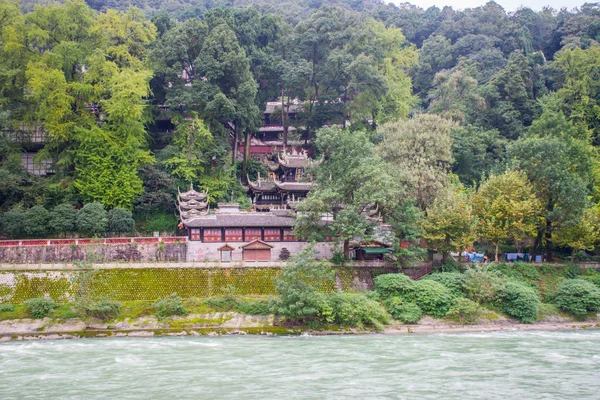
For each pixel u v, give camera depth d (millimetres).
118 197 102062
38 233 95438
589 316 87125
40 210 95750
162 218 109000
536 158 102688
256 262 89125
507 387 51875
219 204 102062
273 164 127812
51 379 53812
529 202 95125
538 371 57188
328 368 57844
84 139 101750
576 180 100188
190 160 111750
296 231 93312
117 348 67188
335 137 99000
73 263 81000
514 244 110062
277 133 146625
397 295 84688
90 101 107750
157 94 125062
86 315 76750
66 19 112000
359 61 129500
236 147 129500
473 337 75688
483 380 53938
